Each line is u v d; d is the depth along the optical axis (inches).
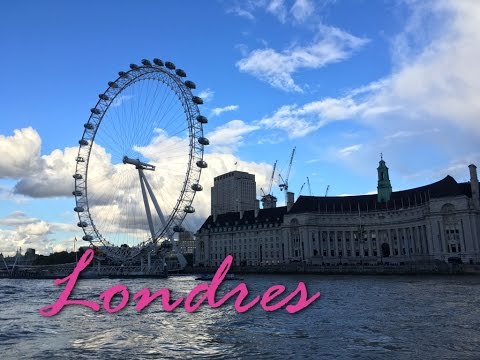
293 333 1628.9
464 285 3668.8
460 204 6786.4
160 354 1338.6
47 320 1988.2
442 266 5654.5
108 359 1283.2
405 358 1248.8
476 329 1625.2
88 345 1465.3
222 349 1392.7
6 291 4229.8
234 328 1749.5
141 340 1536.7
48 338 1581.0
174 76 5255.9
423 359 1234.6
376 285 3971.5
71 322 1925.4
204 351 1369.3
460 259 6289.4
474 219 6732.3
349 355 1291.8
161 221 6018.7
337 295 3043.8
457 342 1422.2
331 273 6855.3
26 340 1549.0
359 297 2856.8
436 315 1969.7
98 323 1893.5
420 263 6348.4
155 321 1936.5
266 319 1963.6
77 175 5885.8
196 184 5275.6
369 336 1545.3
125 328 1768.0
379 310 2181.3
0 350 1398.9
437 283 4003.4
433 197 7091.5
